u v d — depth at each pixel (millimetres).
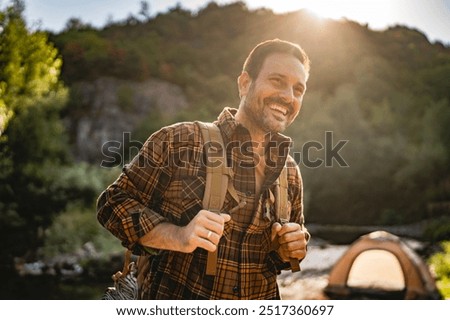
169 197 1917
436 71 65062
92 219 17547
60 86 20750
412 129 49219
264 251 1970
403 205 43469
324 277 10906
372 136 45688
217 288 1863
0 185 16031
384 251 9250
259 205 1921
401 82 65375
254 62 2025
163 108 56500
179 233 1731
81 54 56312
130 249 1877
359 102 55250
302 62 2057
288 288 9742
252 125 2002
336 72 68312
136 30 85375
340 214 43000
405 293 8711
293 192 2123
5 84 17750
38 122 18047
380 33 85938
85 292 10977
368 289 8844
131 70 57250
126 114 52094
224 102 62094
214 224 1697
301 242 1931
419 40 86875
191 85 63938
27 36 19094
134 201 1880
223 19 91562
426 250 16391
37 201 16484
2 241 15078
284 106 1965
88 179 19688
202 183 1880
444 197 41719
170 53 73812
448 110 45000
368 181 44000
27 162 17609
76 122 49531
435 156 43344
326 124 44469
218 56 76562
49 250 15594
